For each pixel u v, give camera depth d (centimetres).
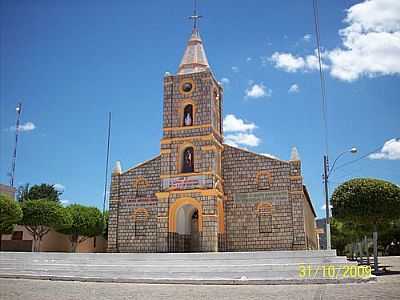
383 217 3441
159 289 2133
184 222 4550
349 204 3481
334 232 7244
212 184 4172
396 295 1777
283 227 4178
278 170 4316
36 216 5206
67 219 5478
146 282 2484
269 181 4328
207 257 3097
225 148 4541
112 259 3177
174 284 2397
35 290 2069
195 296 1838
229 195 4419
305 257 2909
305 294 1856
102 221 6169
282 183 4275
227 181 4459
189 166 4406
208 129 4334
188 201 4209
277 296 1802
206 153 4275
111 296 1841
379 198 3409
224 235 4316
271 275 2498
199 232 4109
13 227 5091
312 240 5547
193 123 4409
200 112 4412
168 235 4184
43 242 5612
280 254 2967
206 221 4103
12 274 2805
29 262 3153
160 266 2814
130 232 4497
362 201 3441
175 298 1769
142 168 4619
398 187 3488
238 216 4344
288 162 4297
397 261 5450
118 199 4622
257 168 4391
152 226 4441
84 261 3141
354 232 4538
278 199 4250
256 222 4275
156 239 4375
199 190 4184
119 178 4678
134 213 4531
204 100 4425
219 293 1945
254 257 3000
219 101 4781
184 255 3134
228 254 3064
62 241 5991
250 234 4266
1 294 1897
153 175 4562
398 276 2986
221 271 2594
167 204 4262
